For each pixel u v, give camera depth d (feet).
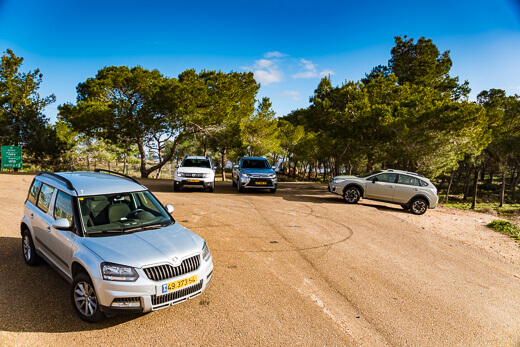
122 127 82.43
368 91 70.44
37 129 98.07
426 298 16.53
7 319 12.05
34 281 15.42
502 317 15.05
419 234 30.50
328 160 149.07
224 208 37.35
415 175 44.27
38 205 16.74
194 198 43.88
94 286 11.37
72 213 13.62
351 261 21.38
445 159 62.80
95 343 10.98
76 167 111.55
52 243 14.47
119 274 11.30
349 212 39.09
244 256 21.02
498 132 83.51
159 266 11.91
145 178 82.99
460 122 54.90
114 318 12.67
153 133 85.92
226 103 82.94
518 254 26.37
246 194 51.72
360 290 16.93
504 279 20.25
